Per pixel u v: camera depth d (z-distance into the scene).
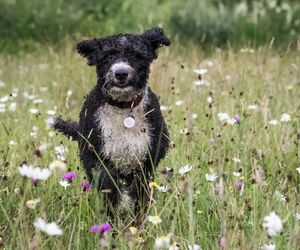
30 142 6.71
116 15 21.86
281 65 12.17
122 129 5.82
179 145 6.99
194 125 7.92
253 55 12.12
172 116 8.43
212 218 5.25
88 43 6.23
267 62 12.30
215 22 19.12
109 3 22.31
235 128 7.36
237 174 5.66
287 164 6.74
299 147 6.79
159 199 5.65
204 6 21.17
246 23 19.41
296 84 10.52
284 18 19.70
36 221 4.45
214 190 5.26
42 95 10.98
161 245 4.20
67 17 20.61
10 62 15.95
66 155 6.47
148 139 5.89
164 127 6.22
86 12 22.14
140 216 5.52
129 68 5.66
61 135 7.52
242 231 4.64
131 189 5.93
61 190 5.67
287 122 7.75
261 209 5.20
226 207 5.06
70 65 13.41
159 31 6.32
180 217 5.15
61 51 15.70
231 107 8.41
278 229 4.00
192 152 6.71
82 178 5.97
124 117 5.82
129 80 5.68
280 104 9.00
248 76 10.60
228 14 20.52
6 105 10.12
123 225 5.28
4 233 5.05
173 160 5.82
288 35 18.70
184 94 10.34
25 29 20.12
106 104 5.87
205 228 5.20
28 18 20.41
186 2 21.98
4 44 19.36
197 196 5.56
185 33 18.98
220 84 10.03
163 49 13.09
